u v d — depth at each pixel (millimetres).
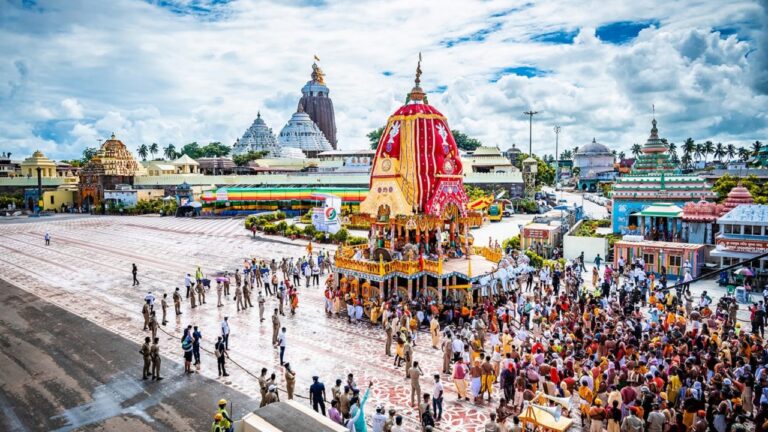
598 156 158750
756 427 14031
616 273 32594
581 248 42219
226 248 51250
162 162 118750
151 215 86562
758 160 105562
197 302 30672
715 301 30062
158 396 17922
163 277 37719
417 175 29094
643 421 13781
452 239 31859
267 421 11148
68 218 83250
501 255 30531
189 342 19922
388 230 31031
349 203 77312
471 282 26641
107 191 91562
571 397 16875
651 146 53156
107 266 41969
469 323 23625
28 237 60062
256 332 24734
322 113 147500
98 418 16391
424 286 27469
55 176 114562
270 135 133625
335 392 15250
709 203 42844
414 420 16047
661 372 16047
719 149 144625
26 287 34375
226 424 13297
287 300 30609
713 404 14320
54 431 15609
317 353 21891
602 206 90688
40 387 18672
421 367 20344
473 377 17219
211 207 82562
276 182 89188
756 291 32250
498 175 82250
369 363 20781
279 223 60594
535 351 18188
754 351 18500
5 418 16438
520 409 16000
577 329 20469
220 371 19828
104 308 29141
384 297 27797
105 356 21641
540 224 46656
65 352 22125
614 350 17844
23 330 25109
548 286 29375
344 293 28703
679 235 44562
